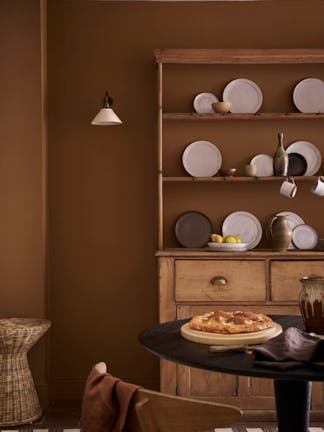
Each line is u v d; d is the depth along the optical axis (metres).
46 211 5.04
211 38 5.17
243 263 4.57
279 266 4.58
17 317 4.88
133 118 5.18
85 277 5.16
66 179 5.15
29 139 4.90
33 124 4.90
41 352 4.88
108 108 4.88
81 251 5.16
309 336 2.80
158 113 4.85
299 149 5.17
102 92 5.17
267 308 4.57
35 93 4.91
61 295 5.15
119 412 2.16
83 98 5.16
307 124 5.18
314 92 5.14
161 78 4.84
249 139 5.17
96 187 5.16
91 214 5.16
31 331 4.43
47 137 5.12
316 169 5.16
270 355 2.54
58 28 5.15
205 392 4.54
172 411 2.07
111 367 5.16
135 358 5.16
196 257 4.58
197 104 5.12
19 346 4.46
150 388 5.15
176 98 5.16
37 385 4.86
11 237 4.88
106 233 5.17
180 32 5.17
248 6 5.18
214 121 5.16
